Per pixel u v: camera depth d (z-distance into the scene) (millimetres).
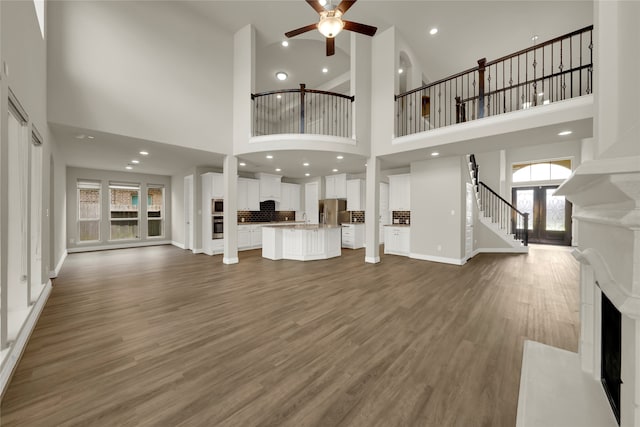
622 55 1197
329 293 3666
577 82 7566
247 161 6316
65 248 6469
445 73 7223
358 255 6762
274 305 3203
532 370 1733
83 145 4730
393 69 5352
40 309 2922
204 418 1467
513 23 5152
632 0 1092
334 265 5504
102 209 7582
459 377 1830
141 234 8336
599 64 1329
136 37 4234
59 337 2379
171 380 1793
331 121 7441
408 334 2467
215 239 6875
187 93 4840
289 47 5871
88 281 4238
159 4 4496
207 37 5125
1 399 1587
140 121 4262
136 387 1718
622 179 737
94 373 1858
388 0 4613
